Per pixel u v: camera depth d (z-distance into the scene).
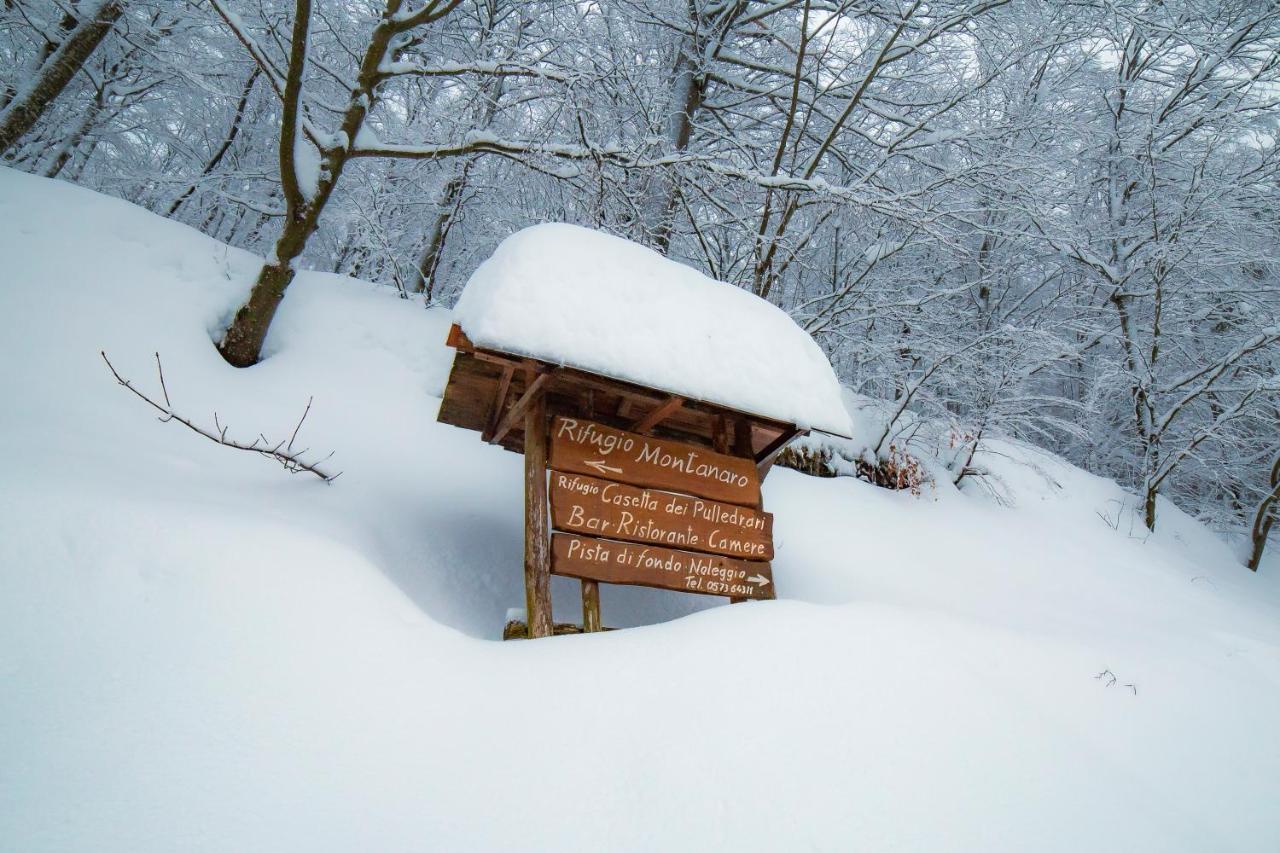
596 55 7.34
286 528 3.08
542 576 3.30
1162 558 7.95
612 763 2.07
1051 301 10.71
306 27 4.96
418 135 8.31
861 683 2.57
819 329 8.18
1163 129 10.34
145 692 1.90
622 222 7.73
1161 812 2.44
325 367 5.82
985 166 7.42
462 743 2.07
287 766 1.80
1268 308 9.80
